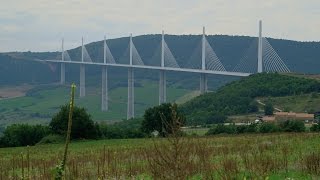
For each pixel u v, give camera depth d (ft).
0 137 330.13
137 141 295.69
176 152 32.19
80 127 330.13
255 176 57.98
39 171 90.94
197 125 463.83
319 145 157.38
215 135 323.16
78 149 236.84
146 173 85.66
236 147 159.53
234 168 69.51
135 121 532.73
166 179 32.14
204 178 58.44
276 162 88.48
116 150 193.06
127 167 98.17
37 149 264.52
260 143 183.21
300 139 211.41
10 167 120.16
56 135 330.54
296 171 82.38
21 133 330.34
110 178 81.15
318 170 79.15
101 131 347.36
